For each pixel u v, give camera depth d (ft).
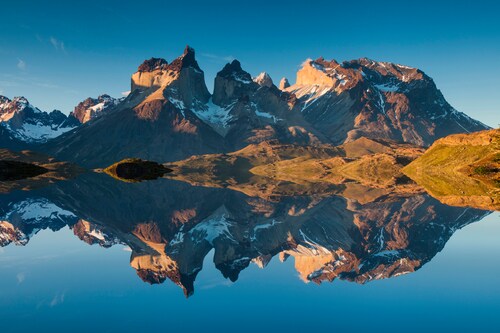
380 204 551.59
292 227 486.38
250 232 463.83
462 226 390.83
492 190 501.97
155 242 391.24
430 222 426.10
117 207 545.85
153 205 572.10
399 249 355.77
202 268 320.70
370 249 387.75
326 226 483.10
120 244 355.15
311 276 276.82
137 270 258.78
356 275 280.31
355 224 472.03
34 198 566.77
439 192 577.43
